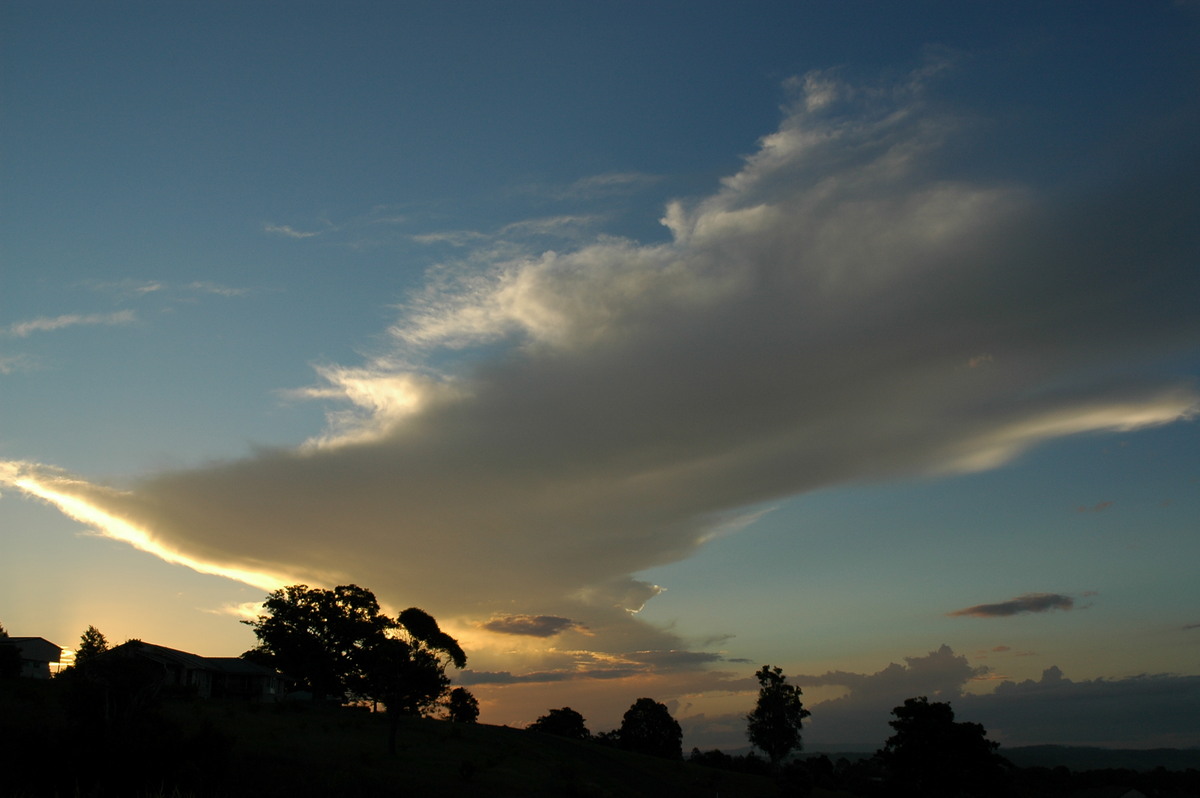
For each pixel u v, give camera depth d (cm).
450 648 7181
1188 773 11031
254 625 9138
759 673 11081
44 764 3147
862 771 11406
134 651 7250
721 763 11306
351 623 9125
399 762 5138
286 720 6231
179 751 3400
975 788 6644
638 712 11788
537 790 5172
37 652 7288
